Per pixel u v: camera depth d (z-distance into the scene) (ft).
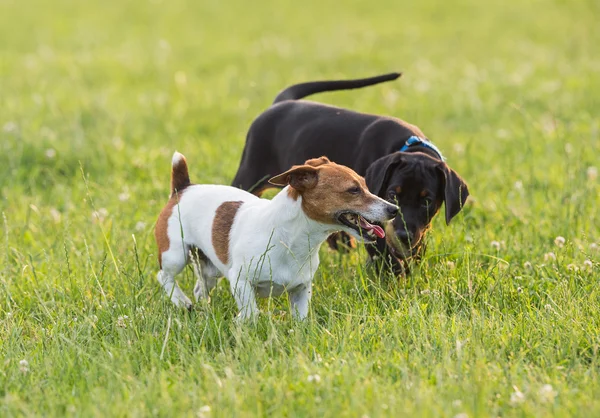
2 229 35.63
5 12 111.96
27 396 21.91
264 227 26.43
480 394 20.59
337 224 25.86
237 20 106.73
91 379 22.30
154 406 20.61
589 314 26.09
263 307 28.81
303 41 91.20
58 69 75.41
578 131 50.21
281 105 35.73
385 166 29.76
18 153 45.32
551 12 103.04
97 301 28.19
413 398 20.58
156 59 81.30
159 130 53.98
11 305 28.66
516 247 32.63
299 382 21.48
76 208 38.42
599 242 32.35
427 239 31.50
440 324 25.20
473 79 67.97
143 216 36.35
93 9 115.44
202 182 40.29
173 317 26.68
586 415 19.77
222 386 21.24
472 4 112.88
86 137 49.73
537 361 23.45
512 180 41.27
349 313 26.45
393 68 74.64
